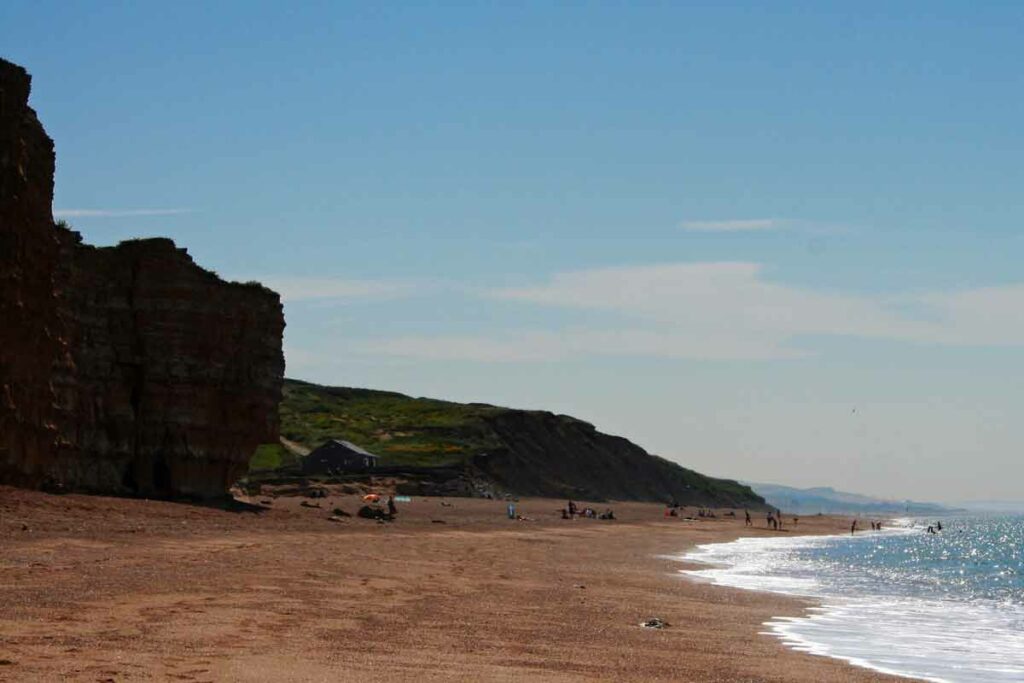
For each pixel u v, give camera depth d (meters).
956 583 58.94
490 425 187.62
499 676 18.88
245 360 72.06
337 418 187.50
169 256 69.25
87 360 64.94
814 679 22.11
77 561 32.56
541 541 76.69
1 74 52.00
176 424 67.56
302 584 31.80
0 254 51.00
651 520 141.00
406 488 139.25
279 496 112.62
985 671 25.17
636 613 32.84
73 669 16.17
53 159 56.22
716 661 23.73
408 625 25.06
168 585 28.28
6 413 51.22
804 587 50.44
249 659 18.31
